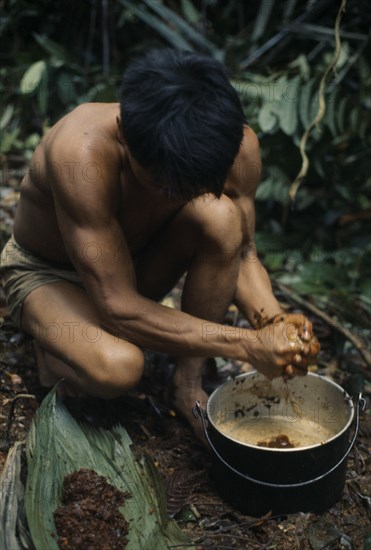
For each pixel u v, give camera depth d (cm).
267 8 357
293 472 165
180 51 150
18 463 171
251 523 170
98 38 411
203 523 173
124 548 155
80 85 366
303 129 298
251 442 192
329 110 300
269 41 365
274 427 198
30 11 393
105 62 382
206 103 140
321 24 378
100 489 163
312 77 310
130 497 167
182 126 137
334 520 176
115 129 168
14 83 380
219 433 170
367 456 200
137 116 141
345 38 364
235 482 172
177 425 206
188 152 137
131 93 144
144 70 144
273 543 167
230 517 175
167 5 416
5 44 408
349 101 315
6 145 358
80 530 155
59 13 404
